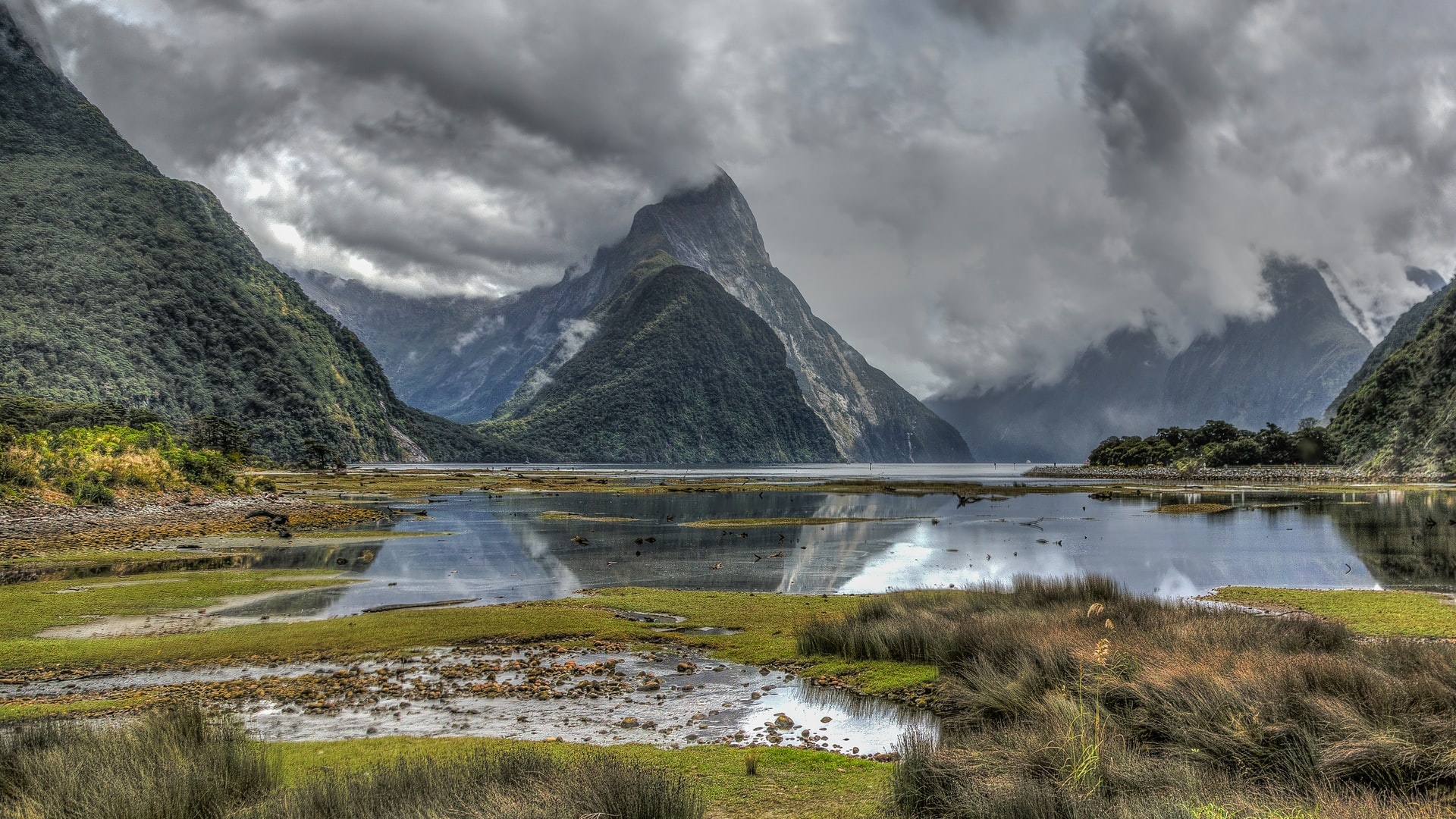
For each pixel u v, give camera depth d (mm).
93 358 175500
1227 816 7945
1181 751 10242
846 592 28016
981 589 22203
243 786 9297
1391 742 9305
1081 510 70625
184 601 25000
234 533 45438
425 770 9266
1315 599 24266
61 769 8992
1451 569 32281
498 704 14133
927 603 20844
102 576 29953
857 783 9867
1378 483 110312
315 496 81125
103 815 8125
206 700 14312
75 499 50688
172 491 61156
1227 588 26797
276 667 16969
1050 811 8203
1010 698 12617
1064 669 13219
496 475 148125
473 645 19016
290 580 29688
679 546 42594
